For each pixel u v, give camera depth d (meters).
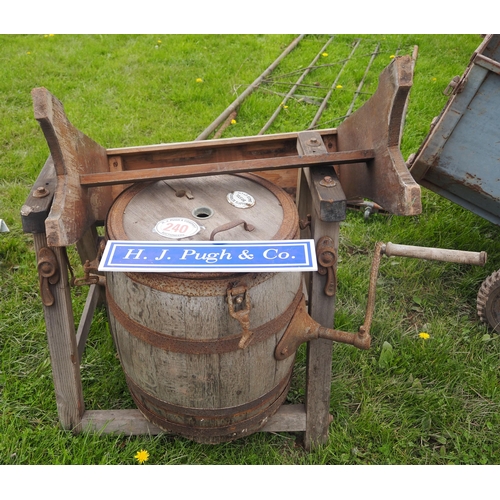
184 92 5.62
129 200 2.21
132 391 2.41
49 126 1.85
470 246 3.76
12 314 3.19
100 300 3.19
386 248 2.27
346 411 2.70
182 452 2.49
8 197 4.18
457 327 3.22
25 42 6.82
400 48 6.89
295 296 2.17
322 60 6.61
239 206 2.21
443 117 2.79
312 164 2.15
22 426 2.57
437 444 2.62
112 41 6.94
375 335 3.13
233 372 2.09
